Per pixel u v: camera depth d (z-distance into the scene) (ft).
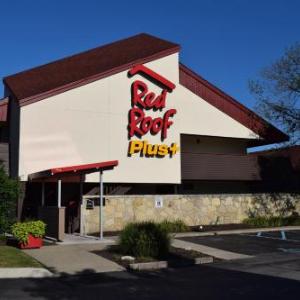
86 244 56.75
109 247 54.49
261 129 101.19
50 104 77.61
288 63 96.63
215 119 95.40
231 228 79.92
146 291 34.60
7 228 59.98
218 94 96.32
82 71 86.28
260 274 41.01
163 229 51.98
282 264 46.34
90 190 83.35
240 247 57.88
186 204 80.48
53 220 61.00
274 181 103.91
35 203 76.74
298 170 107.24
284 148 100.32
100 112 81.97
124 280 39.06
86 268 43.68
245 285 36.35
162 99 87.81
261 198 90.12
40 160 75.97
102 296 32.99
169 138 88.69
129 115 84.53
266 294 33.04
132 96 84.99
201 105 93.86
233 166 98.63
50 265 44.47
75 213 70.59
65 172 60.64
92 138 80.94
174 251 52.75
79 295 33.30
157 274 41.88
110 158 82.33
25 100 75.25
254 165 101.40
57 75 88.12
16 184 61.72
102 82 82.53
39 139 76.23
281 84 98.43
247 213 87.81
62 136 78.23
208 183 105.09
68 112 79.10
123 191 85.35
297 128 97.25
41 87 80.33
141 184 89.81
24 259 45.29
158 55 88.43
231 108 97.86
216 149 104.12
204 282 37.88
